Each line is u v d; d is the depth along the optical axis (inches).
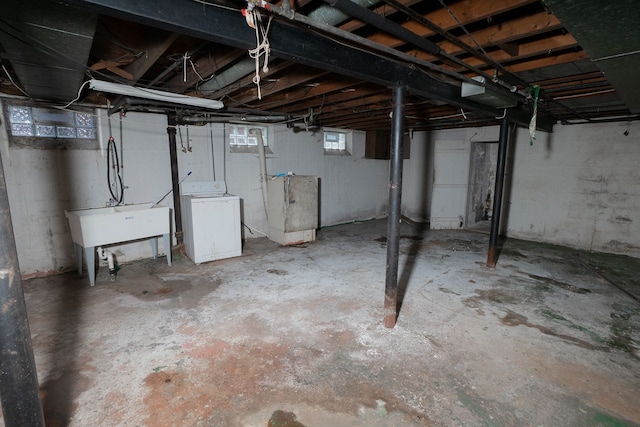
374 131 265.6
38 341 90.3
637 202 173.0
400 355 85.6
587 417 65.7
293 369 79.6
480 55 77.3
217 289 127.2
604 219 183.8
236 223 165.6
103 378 75.7
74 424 62.9
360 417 65.4
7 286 40.8
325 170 246.8
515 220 219.1
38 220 134.9
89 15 54.9
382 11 63.4
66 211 134.6
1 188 39.3
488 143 257.1
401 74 87.7
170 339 92.1
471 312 109.7
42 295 120.0
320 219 248.8
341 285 132.3
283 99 143.5
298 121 207.2
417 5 70.7
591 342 92.4
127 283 132.2
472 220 255.4
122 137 151.6
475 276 143.9
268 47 55.9
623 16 52.1
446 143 236.8
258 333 95.6
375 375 77.7
